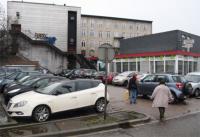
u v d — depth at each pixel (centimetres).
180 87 1820
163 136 984
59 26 6178
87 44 7738
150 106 1675
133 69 4266
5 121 1216
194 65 3769
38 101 1238
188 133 1023
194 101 1916
